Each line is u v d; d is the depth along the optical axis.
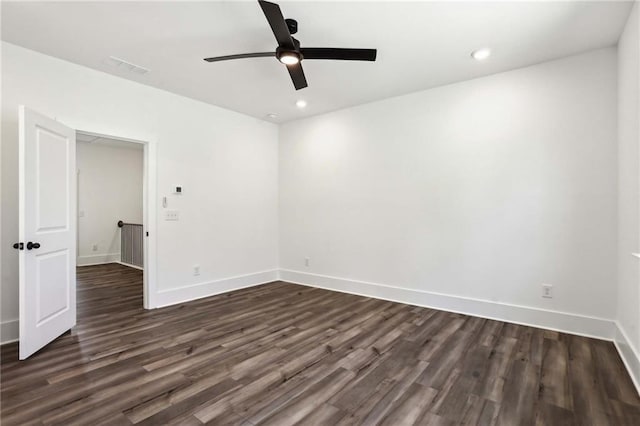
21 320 2.44
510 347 2.72
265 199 5.15
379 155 4.24
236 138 4.72
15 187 2.83
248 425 1.72
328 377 2.23
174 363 2.42
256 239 5.01
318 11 2.34
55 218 2.84
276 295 4.40
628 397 1.99
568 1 2.22
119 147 6.85
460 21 2.46
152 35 2.69
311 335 2.98
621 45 2.65
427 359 2.50
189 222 4.16
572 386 2.12
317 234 4.88
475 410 1.87
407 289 4.02
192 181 4.19
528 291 3.25
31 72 2.93
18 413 1.81
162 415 1.80
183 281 4.10
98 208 6.67
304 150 5.02
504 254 3.38
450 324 3.27
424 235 3.88
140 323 3.29
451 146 3.68
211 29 2.60
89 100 3.29
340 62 3.14
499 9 2.31
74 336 2.93
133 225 6.43
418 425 1.74
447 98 3.70
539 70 3.17
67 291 3.01
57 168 2.87
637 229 2.25
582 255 2.99
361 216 4.41
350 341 2.85
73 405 1.89
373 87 3.79
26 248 2.47
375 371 2.31
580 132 2.99
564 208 3.07
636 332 2.20
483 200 3.49
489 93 3.44
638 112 2.20
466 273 3.60
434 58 3.06
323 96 4.09
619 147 2.75
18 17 2.43
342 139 4.59
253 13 2.39
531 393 2.04
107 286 4.82
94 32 2.64
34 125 2.58
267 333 3.03
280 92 3.95
